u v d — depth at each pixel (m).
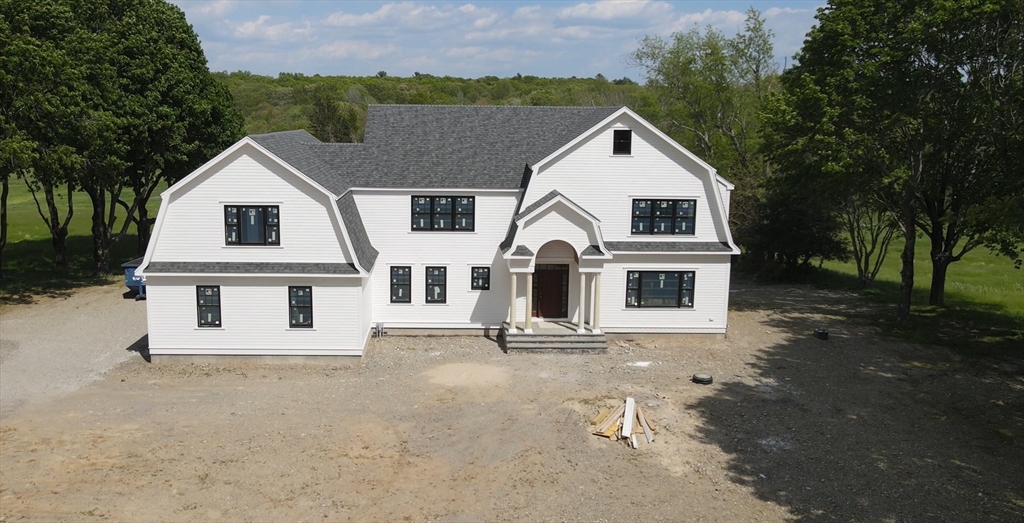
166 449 19.91
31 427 21.25
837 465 19.78
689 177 30.83
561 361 28.59
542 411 23.17
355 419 22.31
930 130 33.72
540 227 29.27
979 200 35.19
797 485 18.59
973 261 58.34
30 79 34.88
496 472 18.97
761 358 29.75
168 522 16.20
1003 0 30.31
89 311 35.59
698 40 61.50
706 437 21.47
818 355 30.38
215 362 27.45
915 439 21.67
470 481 18.45
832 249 48.44
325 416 22.52
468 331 31.70
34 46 34.56
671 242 31.16
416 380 26.02
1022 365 29.20
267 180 26.83
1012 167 32.06
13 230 62.69
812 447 20.94
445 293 31.44
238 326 27.28
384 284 31.14
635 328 31.67
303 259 27.38
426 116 34.72
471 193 30.72
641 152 30.55
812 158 38.00
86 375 25.98
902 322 36.00
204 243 27.05
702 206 31.06
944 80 33.53
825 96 34.56
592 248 29.44
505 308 31.62
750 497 17.91
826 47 36.62
